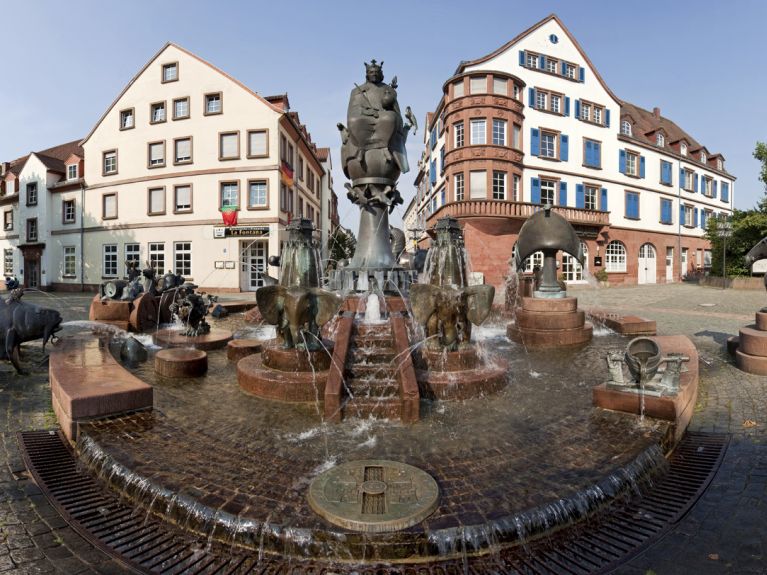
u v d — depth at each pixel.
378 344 6.78
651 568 2.96
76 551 3.16
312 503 3.28
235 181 29.98
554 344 10.24
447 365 6.52
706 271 45.69
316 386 5.91
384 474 3.71
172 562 3.03
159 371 7.41
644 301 21.95
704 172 47.47
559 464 3.96
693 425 5.64
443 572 2.92
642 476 4.01
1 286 42.47
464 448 4.37
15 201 40.78
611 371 5.56
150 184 31.72
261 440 4.58
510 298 14.82
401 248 15.63
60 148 44.25
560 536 3.26
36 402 6.40
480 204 29.12
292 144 34.12
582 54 34.72
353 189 11.70
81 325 12.33
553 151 33.78
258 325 13.55
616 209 37.31
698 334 11.95
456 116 30.44
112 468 4.00
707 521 3.52
